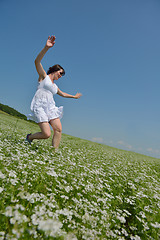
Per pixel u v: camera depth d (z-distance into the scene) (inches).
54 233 63.6
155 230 105.4
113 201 131.0
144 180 226.2
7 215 64.4
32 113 195.5
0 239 57.8
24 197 82.6
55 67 201.0
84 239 74.0
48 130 195.0
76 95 233.6
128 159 445.1
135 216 117.3
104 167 236.4
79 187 127.8
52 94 200.1
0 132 269.1
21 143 207.9
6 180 93.4
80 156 261.4
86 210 97.1
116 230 91.4
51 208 88.9
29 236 66.0
